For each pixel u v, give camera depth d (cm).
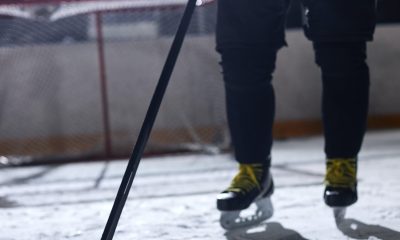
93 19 538
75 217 194
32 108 513
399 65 582
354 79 158
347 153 159
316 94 563
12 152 507
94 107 518
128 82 521
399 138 469
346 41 154
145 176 309
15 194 261
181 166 355
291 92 562
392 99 580
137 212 194
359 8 152
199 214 185
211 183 265
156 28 540
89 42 522
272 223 164
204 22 521
